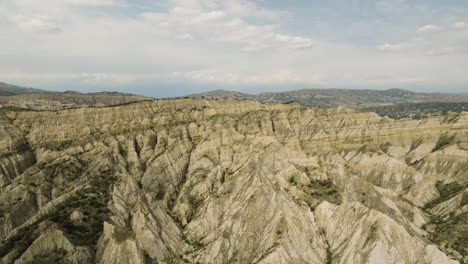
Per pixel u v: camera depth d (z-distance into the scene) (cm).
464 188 10131
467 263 6831
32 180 9412
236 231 7388
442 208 9369
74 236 6581
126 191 8712
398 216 7888
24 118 12156
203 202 9194
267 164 10206
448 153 11888
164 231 7675
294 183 9844
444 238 7694
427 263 6206
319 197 8969
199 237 7869
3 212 8212
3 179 9831
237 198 8600
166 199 9988
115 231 6550
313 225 7538
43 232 6328
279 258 6269
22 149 10938
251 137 12262
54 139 11744
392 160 11438
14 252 6159
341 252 6788
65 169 10031
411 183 10656
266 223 7275
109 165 9981
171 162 11256
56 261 6000
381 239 6419
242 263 6650
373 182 11169
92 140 11688
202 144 12256
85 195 7994
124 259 6191
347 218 7438
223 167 11419
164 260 6806
